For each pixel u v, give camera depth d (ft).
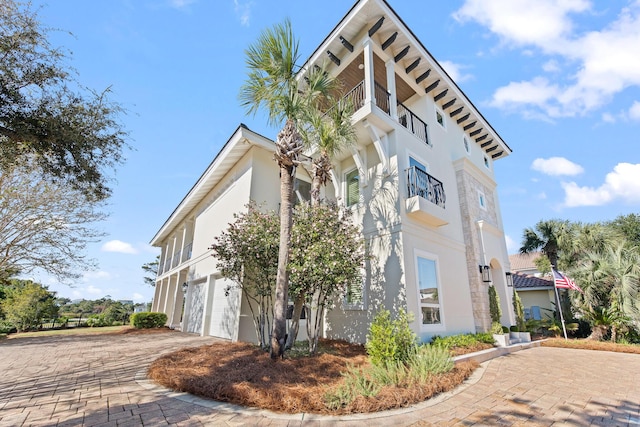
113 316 92.17
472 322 37.52
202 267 48.70
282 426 13.02
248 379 17.92
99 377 20.02
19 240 42.11
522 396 17.75
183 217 66.69
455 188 43.88
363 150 38.09
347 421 13.74
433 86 43.50
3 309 69.15
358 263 27.68
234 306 34.47
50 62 19.76
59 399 15.58
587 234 57.57
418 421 13.89
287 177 25.32
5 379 19.60
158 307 80.12
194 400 15.80
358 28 36.40
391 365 19.36
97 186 24.82
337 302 35.45
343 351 27.55
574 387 19.85
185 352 25.73
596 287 46.03
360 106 37.55
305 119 29.60
